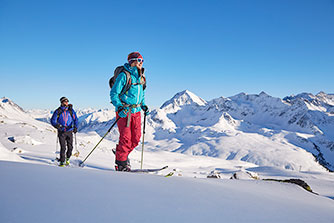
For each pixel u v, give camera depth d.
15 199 1.37
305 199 3.13
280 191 3.32
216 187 2.51
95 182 1.93
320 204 2.99
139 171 3.97
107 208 1.43
